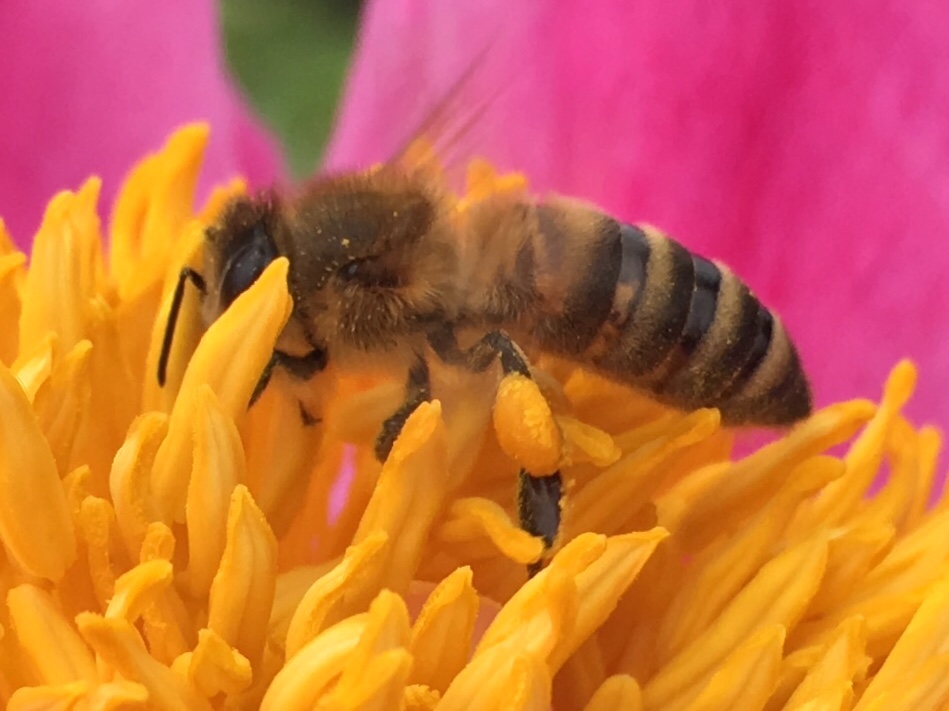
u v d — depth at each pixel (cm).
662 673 5
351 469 6
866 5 6
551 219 5
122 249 5
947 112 6
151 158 5
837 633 5
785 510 5
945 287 6
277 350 5
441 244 5
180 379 5
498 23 6
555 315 5
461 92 5
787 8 6
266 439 5
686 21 6
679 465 5
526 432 5
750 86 6
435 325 5
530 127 6
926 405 6
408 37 6
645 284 5
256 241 5
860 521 5
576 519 5
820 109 6
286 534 5
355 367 5
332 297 5
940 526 5
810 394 5
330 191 5
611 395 5
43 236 5
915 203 6
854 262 6
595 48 6
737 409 5
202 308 5
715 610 5
